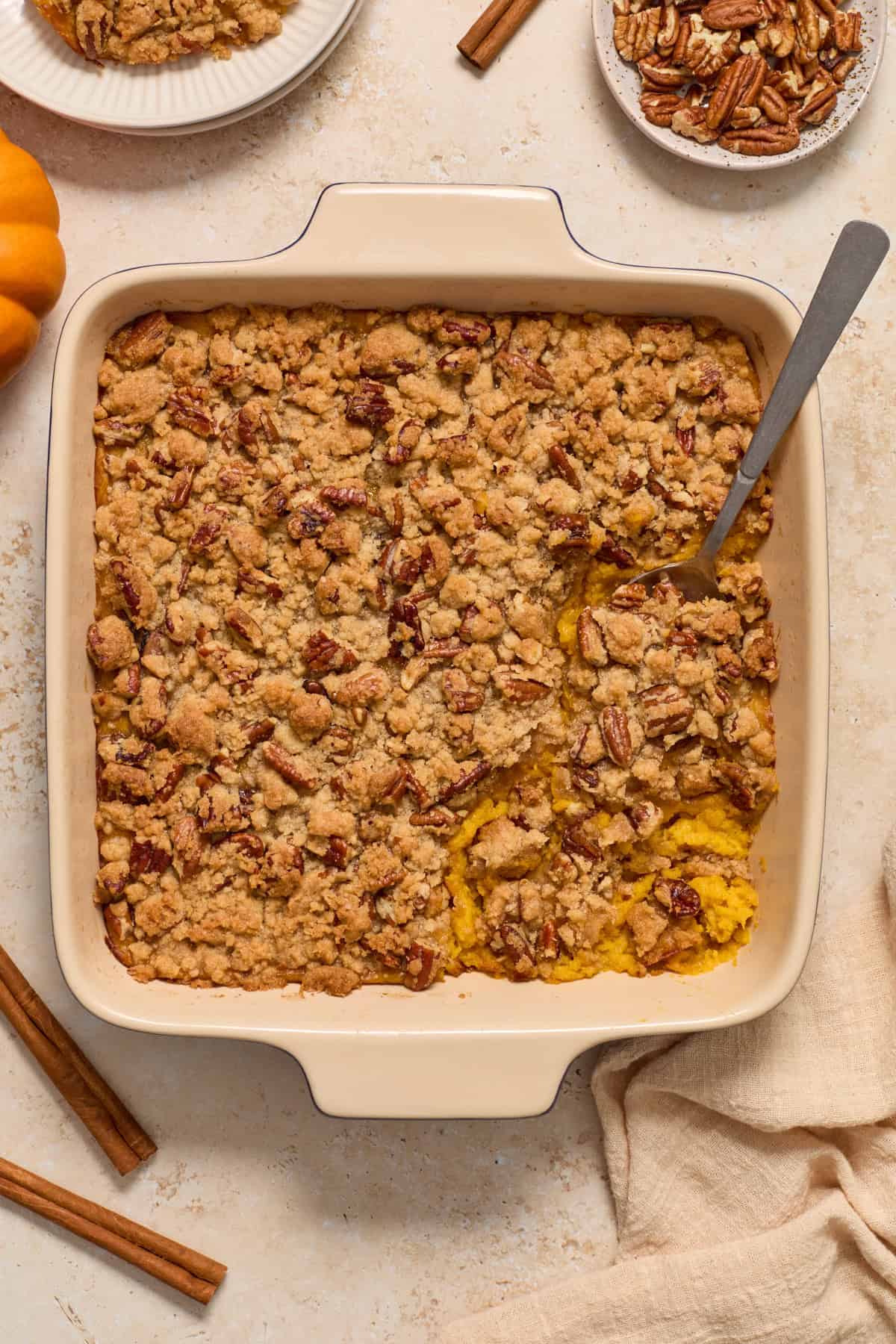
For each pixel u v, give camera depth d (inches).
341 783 29.8
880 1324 31.3
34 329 30.9
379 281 29.4
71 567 29.3
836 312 28.8
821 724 29.3
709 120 31.3
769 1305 30.9
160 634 30.0
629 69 31.7
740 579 30.1
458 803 30.0
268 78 31.5
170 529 30.0
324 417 30.0
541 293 29.7
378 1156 32.1
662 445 30.0
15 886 31.9
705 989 30.1
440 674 30.0
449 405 30.0
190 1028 29.1
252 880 29.8
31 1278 32.0
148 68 31.6
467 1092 29.1
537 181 32.1
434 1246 32.0
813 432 29.3
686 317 30.2
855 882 32.0
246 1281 31.9
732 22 31.3
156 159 32.0
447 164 32.1
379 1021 29.4
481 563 29.9
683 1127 31.7
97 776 30.0
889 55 32.3
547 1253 32.0
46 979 31.9
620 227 32.1
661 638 30.1
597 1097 31.8
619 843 30.2
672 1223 31.6
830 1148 31.4
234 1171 32.0
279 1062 32.1
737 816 30.4
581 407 30.0
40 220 30.7
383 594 30.0
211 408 30.2
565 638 30.4
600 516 30.0
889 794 32.2
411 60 32.1
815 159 32.2
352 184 29.2
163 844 29.9
